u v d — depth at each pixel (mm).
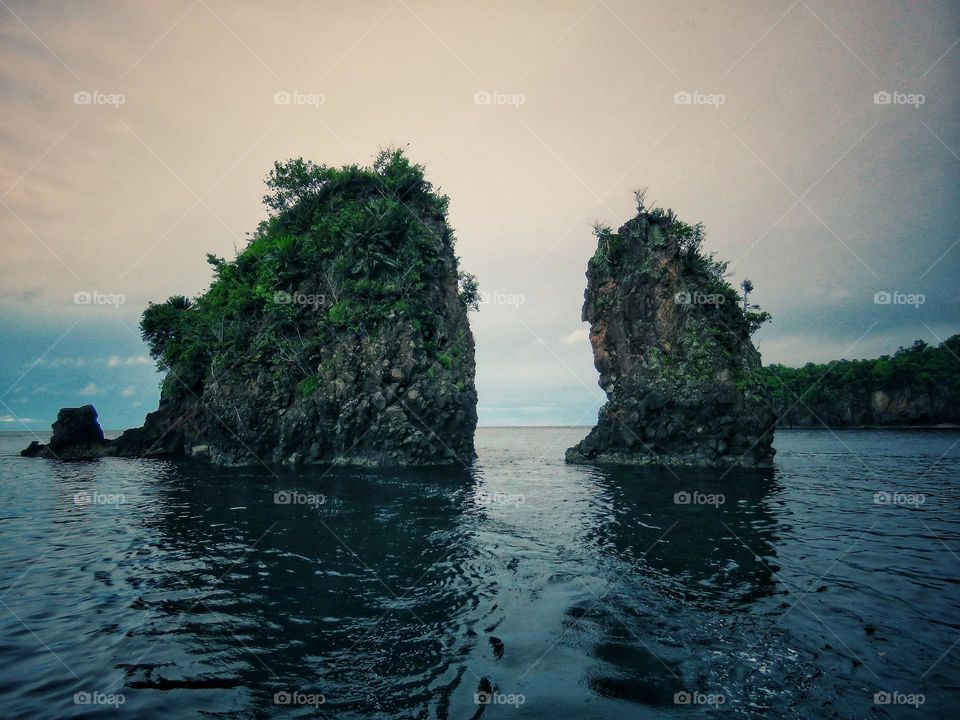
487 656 6496
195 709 5332
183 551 11781
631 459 31656
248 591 9016
